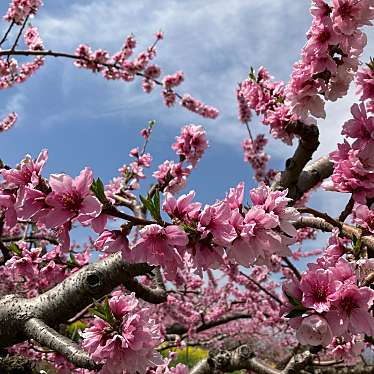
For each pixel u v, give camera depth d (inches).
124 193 183.6
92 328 73.3
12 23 208.4
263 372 136.5
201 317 371.9
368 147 91.7
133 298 74.6
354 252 81.9
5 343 96.0
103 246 67.1
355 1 92.5
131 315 73.0
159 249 64.6
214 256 66.3
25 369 108.3
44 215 63.4
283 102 135.6
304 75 104.2
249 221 66.8
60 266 153.6
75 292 97.9
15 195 67.1
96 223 62.4
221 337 409.1
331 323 63.2
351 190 92.6
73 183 61.6
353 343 96.7
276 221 65.9
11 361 108.3
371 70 99.0
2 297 99.5
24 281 244.5
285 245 69.2
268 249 67.6
